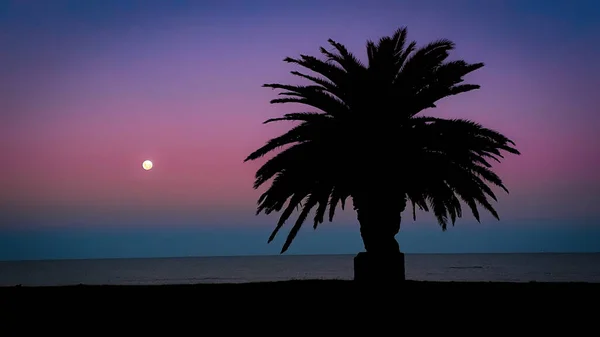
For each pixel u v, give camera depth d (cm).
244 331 1712
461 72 2075
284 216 2155
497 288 2294
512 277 9150
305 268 16662
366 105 2119
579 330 1645
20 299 2147
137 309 1978
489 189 2222
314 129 2089
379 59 2133
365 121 2116
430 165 2036
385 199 2111
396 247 2164
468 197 2100
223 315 1891
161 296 2191
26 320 1845
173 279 9769
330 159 2061
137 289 2391
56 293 2280
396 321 1794
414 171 2048
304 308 1964
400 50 2230
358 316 1858
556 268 14388
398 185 2089
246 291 2270
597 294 2112
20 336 1655
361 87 2105
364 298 2070
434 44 2147
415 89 2172
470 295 2112
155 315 1898
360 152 2069
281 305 2005
